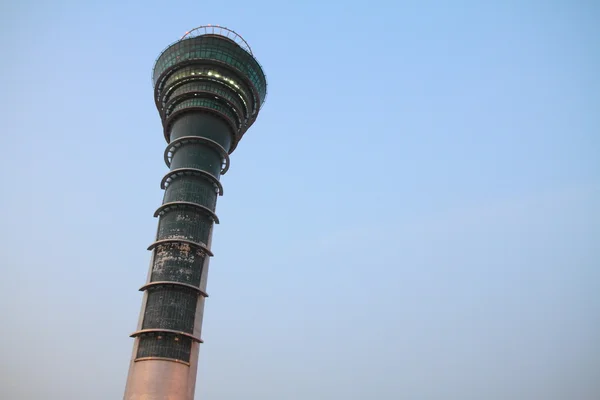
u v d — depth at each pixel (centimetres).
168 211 8125
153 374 6881
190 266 7681
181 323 7281
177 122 9019
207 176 8400
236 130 9250
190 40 9388
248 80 9462
